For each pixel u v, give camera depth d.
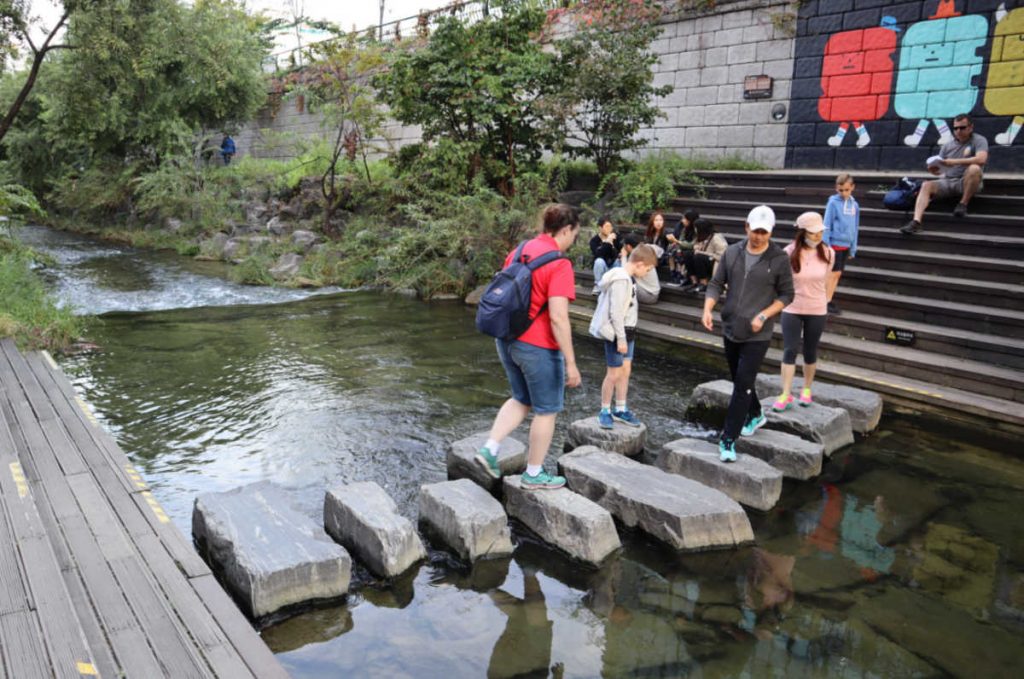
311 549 3.74
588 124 15.07
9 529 3.81
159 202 21.88
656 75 14.84
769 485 4.72
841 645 3.34
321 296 12.84
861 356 7.52
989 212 8.77
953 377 6.85
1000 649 3.31
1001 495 4.94
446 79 14.06
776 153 13.12
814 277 5.68
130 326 10.14
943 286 7.96
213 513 4.10
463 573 4.01
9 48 14.96
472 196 13.16
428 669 3.16
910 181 9.20
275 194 20.31
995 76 10.38
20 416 5.88
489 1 14.62
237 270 14.65
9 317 8.91
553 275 4.10
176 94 22.14
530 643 3.37
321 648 3.30
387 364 8.13
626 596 3.78
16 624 2.94
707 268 9.38
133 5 17.70
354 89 17.50
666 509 4.29
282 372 7.79
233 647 3.00
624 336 5.36
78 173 27.16
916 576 3.95
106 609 3.16
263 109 27.72
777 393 6.57
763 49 13.07
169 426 6.11
